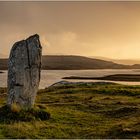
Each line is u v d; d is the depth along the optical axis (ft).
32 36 96.84
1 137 69.82
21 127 78.43
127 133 72.79
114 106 116.88
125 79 460.55
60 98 146.41
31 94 94.32
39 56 96.32
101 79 474.90
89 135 74.59
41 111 93.30
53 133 76.28
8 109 90.07
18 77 92.94
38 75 96.17
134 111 101.04
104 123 89.30
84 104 122.01
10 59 94.68
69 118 95.20
